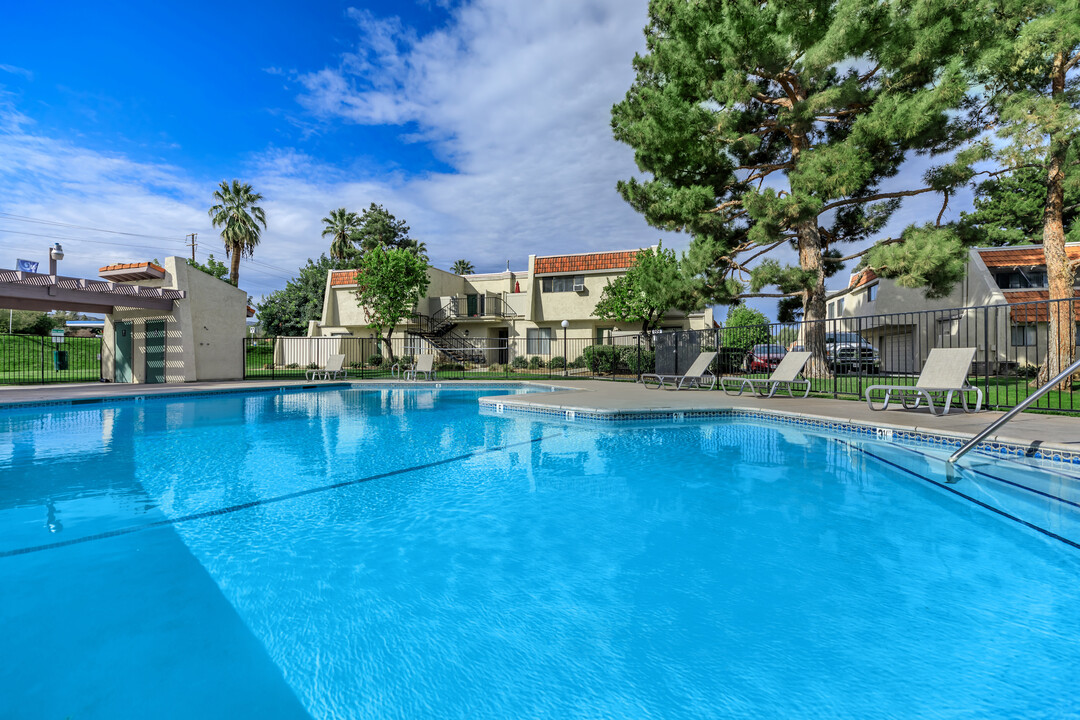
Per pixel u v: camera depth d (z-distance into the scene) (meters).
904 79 10.77
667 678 1.68
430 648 1.88
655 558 2.74
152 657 1.81
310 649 1.87
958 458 5.09
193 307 16.02
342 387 15.86
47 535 3.13
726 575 2.51
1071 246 16.36
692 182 13.30
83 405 10.72
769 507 3.66
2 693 1.60
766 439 6.52
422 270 23.73
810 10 10.46
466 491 4.16
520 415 9.08
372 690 1.64
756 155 14.70
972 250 16.92
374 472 4.84
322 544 2.99
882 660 1.77
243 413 9.55
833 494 3.98
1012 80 10.64
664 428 7.45
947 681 1.64
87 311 15.71
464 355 25.83
